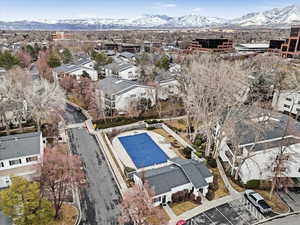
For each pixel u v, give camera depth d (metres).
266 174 33.72
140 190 26.59
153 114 56.84
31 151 35.59
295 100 56.28
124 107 56.47
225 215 28.31
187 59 79.31
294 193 32.53
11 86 47.09
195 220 27.45
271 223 27.27
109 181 34.25
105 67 87.88
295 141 32.41
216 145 40.09
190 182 31.02
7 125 45.84
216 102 40.69
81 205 29.56
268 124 36.03
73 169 29.41
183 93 52.88
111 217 27.75
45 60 90.38
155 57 93.50
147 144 45.59
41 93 46.72
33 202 23.11
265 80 60.03
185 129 51.09
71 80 67.44
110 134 48.56
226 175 36.41
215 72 40.91
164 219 27.28
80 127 51.66
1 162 33.91
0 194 23.95
